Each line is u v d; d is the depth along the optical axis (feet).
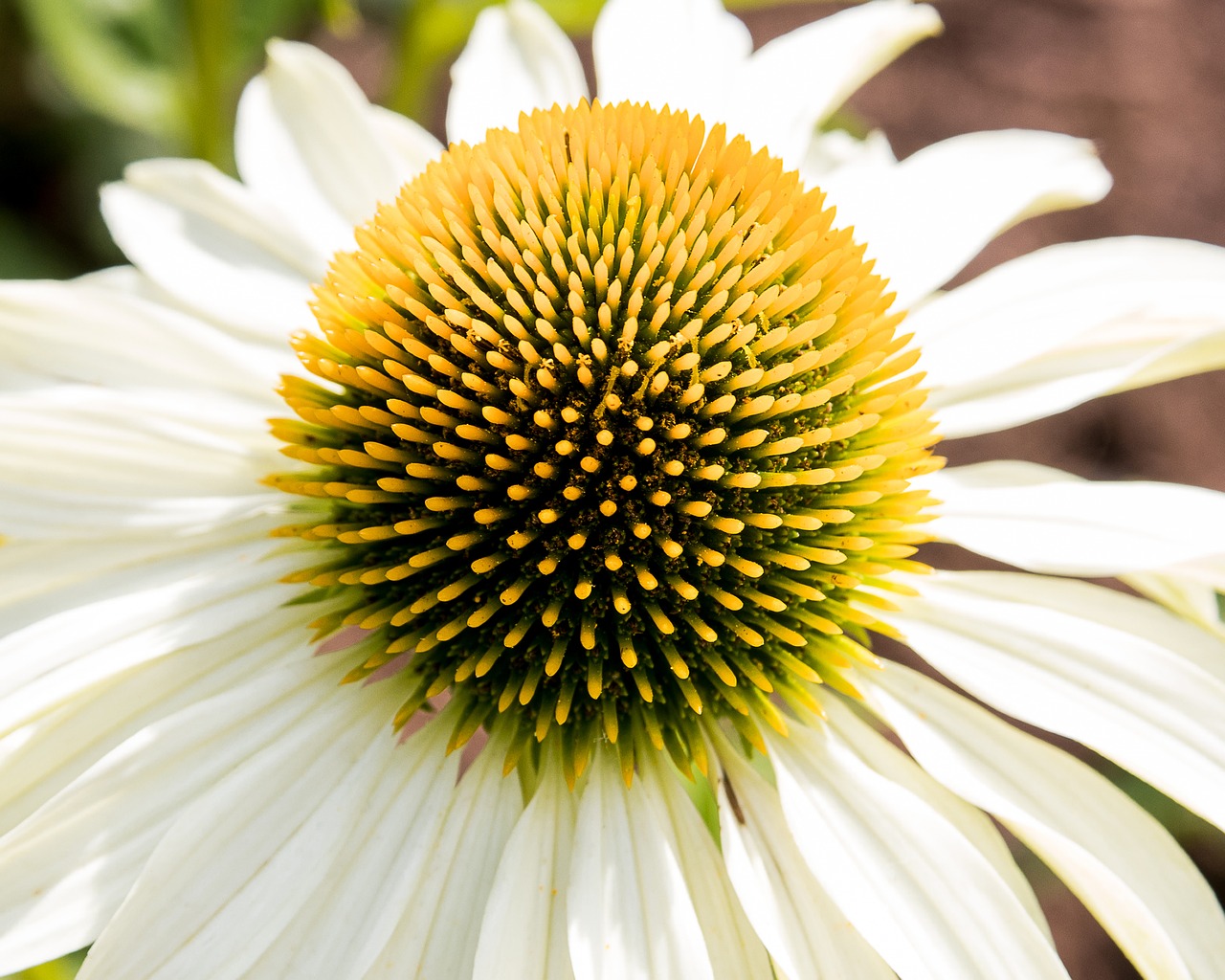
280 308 0.50
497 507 0.46
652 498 0.46
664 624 0.46
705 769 0.46
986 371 0.49
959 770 0.46
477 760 0.46
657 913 0.45
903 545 0.48
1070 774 0.46
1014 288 0.50
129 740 0.45
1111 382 0.48
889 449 0.47
